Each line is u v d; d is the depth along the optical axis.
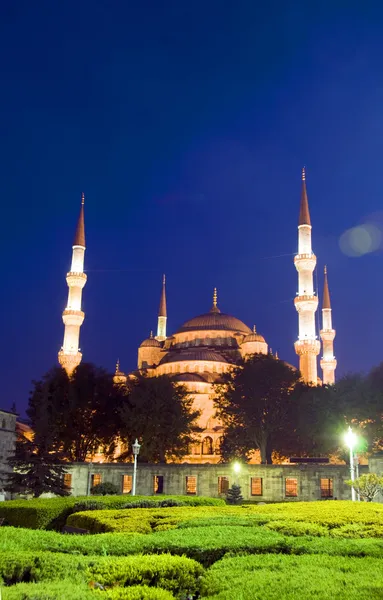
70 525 26.05
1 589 10.02
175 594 12.20
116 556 13.86
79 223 125.25
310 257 117.81
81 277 120.44
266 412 85.31
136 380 90.81
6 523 30.89
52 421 81.12
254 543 15.80
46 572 11.73
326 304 134.38
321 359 130.62
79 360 115.25
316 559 14.13
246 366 88.00
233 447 88.12
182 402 85.19
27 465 60.62
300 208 123.25
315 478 66.62
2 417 70.50
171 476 71.06
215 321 138.62
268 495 67.31
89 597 9.80
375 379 78.88
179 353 127.12
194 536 16.77
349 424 77.38
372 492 39.38
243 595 10.88
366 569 13.10
